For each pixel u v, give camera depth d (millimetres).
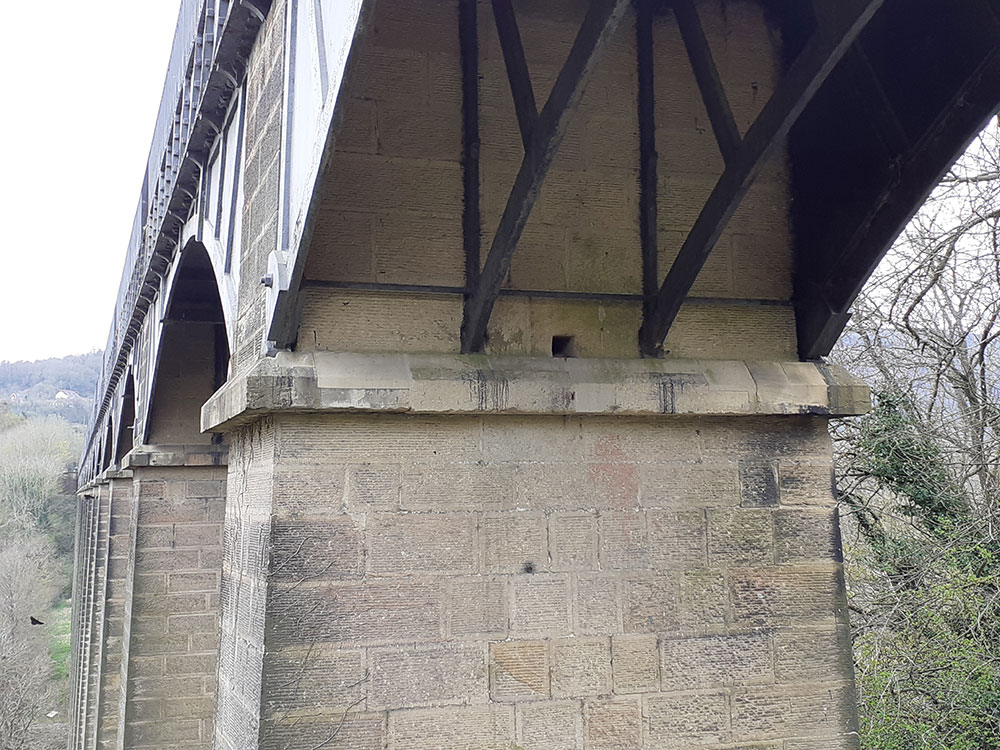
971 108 4637
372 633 4727
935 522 12766
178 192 10250
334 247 4887
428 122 5121
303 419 4789
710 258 5684
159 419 13812
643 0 5656
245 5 6172
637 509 5258
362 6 3342
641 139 5586
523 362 5090
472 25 5199
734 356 5660
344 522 4773
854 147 5453
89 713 23062
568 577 5070
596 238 5410
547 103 4164
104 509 24891
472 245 5047
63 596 72938
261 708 4527
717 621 5270
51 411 164250
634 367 5281
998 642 11227
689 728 5113
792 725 5270
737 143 4660
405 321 5008
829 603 5477
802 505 5551
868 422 13477
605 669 5039
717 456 5465
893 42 5051
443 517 4922
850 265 5477
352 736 4613
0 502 79188
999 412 12430
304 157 4445
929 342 13203
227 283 7109
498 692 4855
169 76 11016
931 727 10844
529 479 5098
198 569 13367
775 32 6016
